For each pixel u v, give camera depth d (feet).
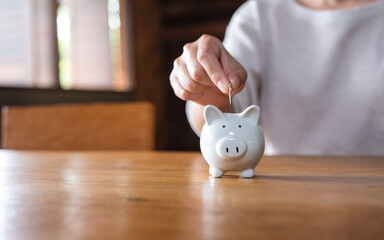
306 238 0.92
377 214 1.16
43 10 10.91
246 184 1.76
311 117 4.30
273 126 4.45
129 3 13.70
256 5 4.65
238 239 0.92
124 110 4.62
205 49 2.33
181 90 2.62
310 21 4.41
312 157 3.14
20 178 1.99
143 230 1.00
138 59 13.99
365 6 4.21
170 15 15.10
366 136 4.12
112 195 1.50
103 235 0.96
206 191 1.57
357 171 2.22
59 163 2.77
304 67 4.37
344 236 0.94
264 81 4.57
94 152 3.74
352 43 4.20
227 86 2.24
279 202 1.34
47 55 11.00
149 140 4.53
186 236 0.94
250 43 4.52
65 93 11.38
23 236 0.97
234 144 1.90
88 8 12.11
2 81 10.44
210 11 14.60
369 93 4.09
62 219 1.13
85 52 12.10
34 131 4.80
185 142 15.52
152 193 1.53
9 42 10.50
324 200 1.38
